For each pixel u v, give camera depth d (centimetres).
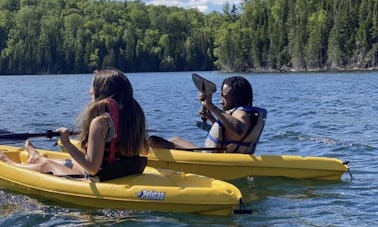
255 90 3616
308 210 564
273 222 523
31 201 586
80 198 562
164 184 571
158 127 1372
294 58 9669
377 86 3738
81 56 11200
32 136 630
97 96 561
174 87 4194
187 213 538
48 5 12950
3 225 512
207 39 12269
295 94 3002
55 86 4481
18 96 2928
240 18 11162
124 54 11738
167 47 12081
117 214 539
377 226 510
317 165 703
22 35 11075
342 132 1224
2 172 635
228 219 530
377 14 9056
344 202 595
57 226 506
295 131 1224
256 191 646
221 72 10369
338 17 9362
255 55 10031
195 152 709
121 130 557
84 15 12788
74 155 547
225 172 700
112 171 564
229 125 700
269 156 712
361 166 799
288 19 10088
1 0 12975
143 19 13450
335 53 9262
